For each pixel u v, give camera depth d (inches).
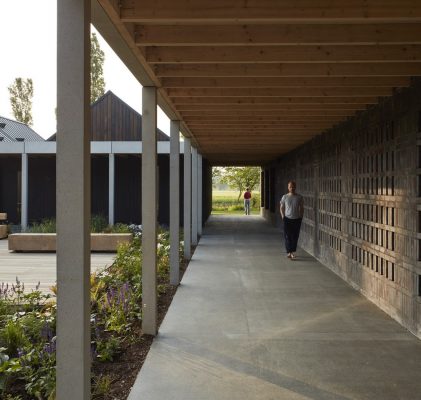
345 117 267.9
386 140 203.9
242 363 148.2
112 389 130.3
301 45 149.4
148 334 175.2
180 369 143.3
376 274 218.5
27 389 125.0
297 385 131.8
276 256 374.0
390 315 200.7
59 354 98.5
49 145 585.0
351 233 261.6
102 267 354.9
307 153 399.5
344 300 229.8
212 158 659.4
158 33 133.9
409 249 177.5
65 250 98.9
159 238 418.9
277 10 115.0
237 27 134.7
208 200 833.5
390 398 123.7
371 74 166.9
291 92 204.8
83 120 98.5
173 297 235.9
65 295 98.7
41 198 669.9
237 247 429.4
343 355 154.9
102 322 182.9
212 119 278.5
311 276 290.8
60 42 97.8
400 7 113.6
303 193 420.5
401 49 149.3
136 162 657.0
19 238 437.1
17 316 184.4
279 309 213.0
